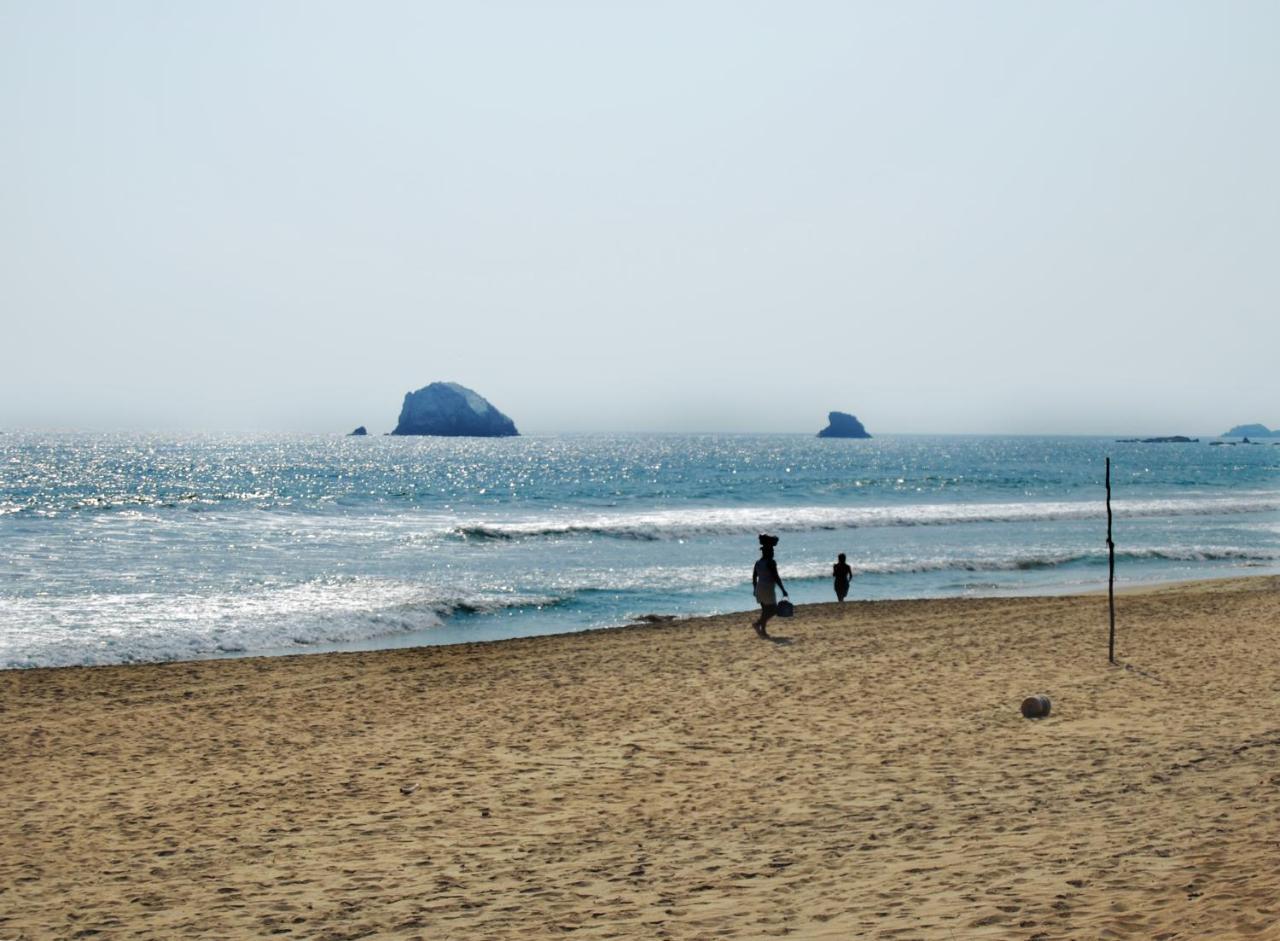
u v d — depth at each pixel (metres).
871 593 28.77
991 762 9.62
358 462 145.00
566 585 29.59
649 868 7.14
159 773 10.68
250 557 35.53
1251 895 5.39
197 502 63.84
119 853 8.05
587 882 6.92
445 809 8.95
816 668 15.59
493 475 110.38
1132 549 39.41
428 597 26.56
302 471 116.50
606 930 5.94
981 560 35.00
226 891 7.11
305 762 10.96
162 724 13.12
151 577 30.12
